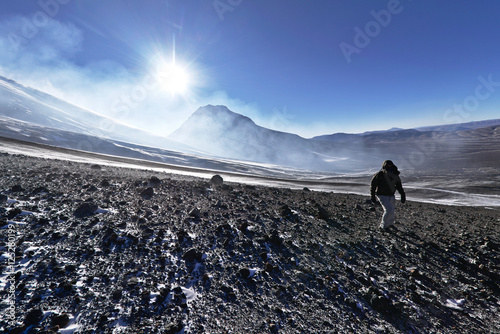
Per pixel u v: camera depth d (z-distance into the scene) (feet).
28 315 6.82
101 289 8.46
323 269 12.74
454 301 11.98
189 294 9.07
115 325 7.11
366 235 18.99
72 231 12.19
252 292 9.89
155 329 7.18
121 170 43.93
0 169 23.70
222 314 8.39
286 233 16.89
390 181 20.48
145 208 17.54
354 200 39.70
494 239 21.26
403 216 30.07
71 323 6.91
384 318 9.87
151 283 9.23
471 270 15.07
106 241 11.71
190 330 7.43
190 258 11.35
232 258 12.21
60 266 9.31
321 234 17.79
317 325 8.75
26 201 15.25
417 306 11.05
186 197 23.06
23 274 8.45
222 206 21.34
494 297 12.57
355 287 11.63
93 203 16.60
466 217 35.09
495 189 136.36
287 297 9.99
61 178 23.49
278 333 8.00
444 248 18.04
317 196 39.37
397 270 14.03
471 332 9.99
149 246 11.86
